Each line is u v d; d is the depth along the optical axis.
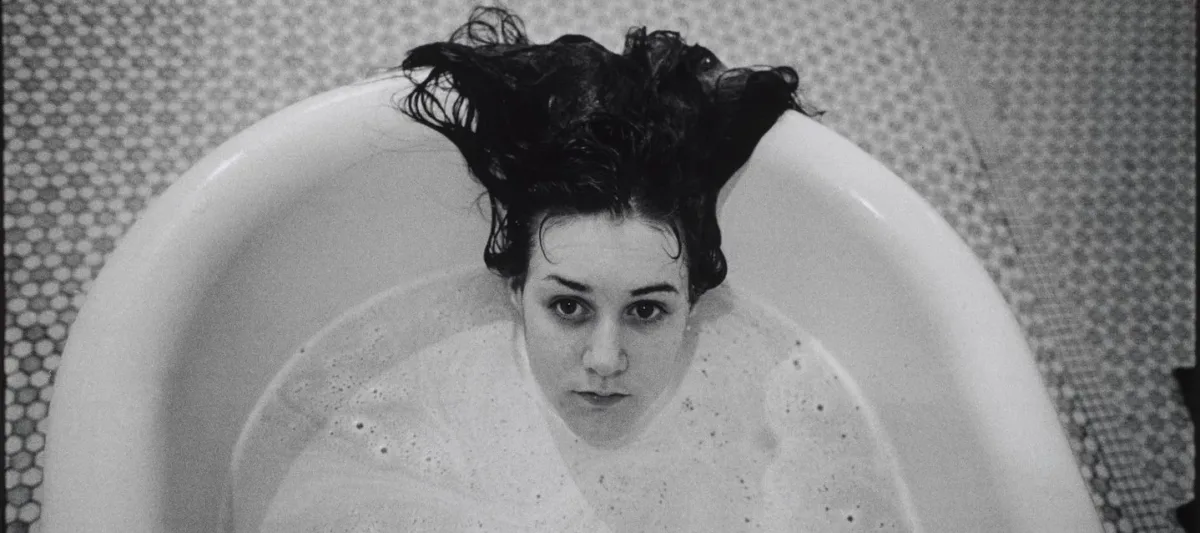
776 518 1.05
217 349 0.92
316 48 1.29
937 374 0.88
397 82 0.95
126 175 1.18
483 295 1.17
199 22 1.27
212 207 0.85
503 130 0.93
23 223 1.13
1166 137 1.39
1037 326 1.25
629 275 0.92
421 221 1.06
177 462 0.81
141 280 0.80
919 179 1.32
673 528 1.06
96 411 0.74
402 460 1.08
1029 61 1.41
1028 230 1.31
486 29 1.32
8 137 1.16
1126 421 1.20
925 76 1.38
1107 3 1.46
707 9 1.38
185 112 1.22
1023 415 0.82
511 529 1.05
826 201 0.94
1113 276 1.29
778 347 1.12
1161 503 1.15
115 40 1.24
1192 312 1.28
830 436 1.07
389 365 1.13
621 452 1.09
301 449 1.07
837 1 1.41
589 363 0.98
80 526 0.69
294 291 1.02
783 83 0.98
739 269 1.10
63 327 1.10
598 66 0.94
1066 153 1.36
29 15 1.22
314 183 0.92
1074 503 0.78
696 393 1.12
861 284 0.97
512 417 1.12
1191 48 1.45
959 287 0.88
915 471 0.99
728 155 0.96
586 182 0.90
